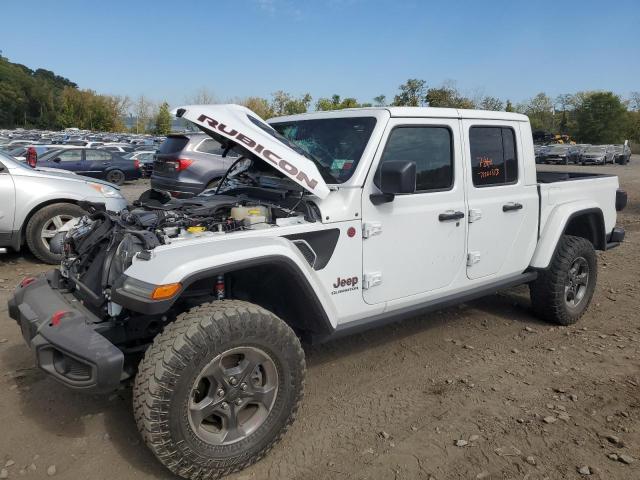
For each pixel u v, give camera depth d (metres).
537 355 4.45
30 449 3.05
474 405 3.61
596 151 39.81
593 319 5.36
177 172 9.91
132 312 3.08
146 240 2.88
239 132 3.25
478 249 4.27
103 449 3.07
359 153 3.57
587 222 5.43
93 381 2.56
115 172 20.48
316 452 3.07
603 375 4.07
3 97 91.69
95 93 87.75
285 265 2.99
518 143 4.56
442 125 3.96
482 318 5.34
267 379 2.92
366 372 4.11
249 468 2.91
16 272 6.62
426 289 3.96
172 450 2.58
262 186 3.94
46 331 2.75
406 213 3.72
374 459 3.01
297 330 3.59
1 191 6.59
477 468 2.94
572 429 3.31
